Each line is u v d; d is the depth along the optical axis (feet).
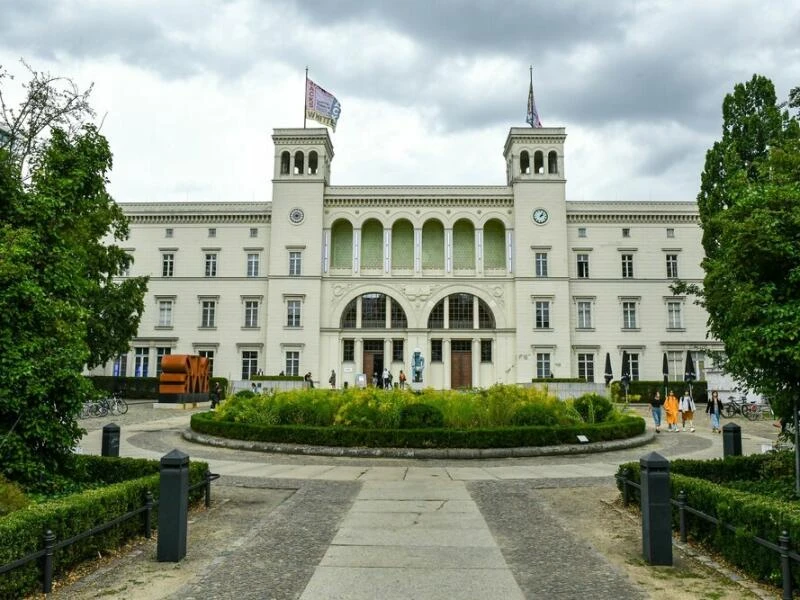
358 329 208.44
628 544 33.14
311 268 208.03
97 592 25.57
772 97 109.09
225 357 208.23
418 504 43.29
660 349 205.77
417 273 211.20
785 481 41.19
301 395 82.79
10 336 38.14
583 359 207.00
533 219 209.56
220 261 213.25
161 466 30.58
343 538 33.96
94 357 140.36
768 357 35.73
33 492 37.19
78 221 49.75
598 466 62.75
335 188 214.28
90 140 50.42
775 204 38.24
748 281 38.45
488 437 69.67
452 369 209.77
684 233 211.82
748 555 27.78
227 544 32.91
